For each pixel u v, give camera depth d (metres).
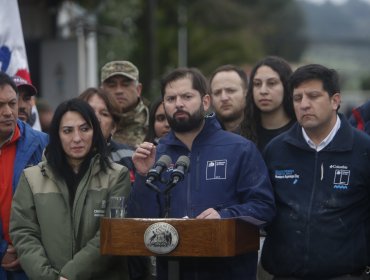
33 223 10.77
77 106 10.94
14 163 11.53
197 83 10.45
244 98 13.41
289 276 10.41
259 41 87.62
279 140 10.77
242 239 9.56
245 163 10.30
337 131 10.46
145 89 37.09
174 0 63.69
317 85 10.28
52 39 27.47
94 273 10.45
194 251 9.14
